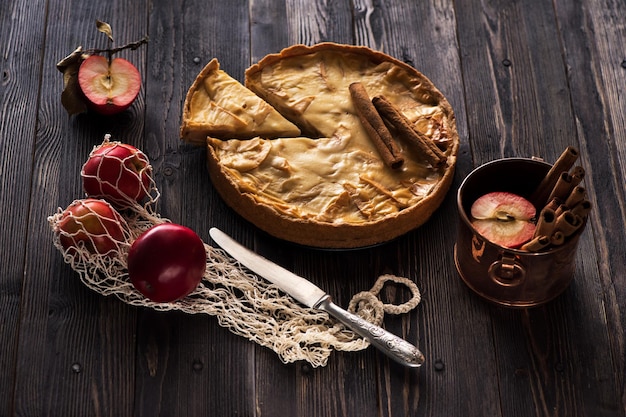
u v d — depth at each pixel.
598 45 2.34
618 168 2.15
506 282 1.86
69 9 2.35
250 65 2.29
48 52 2.29
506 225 1.88
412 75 2.14
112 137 2.15
